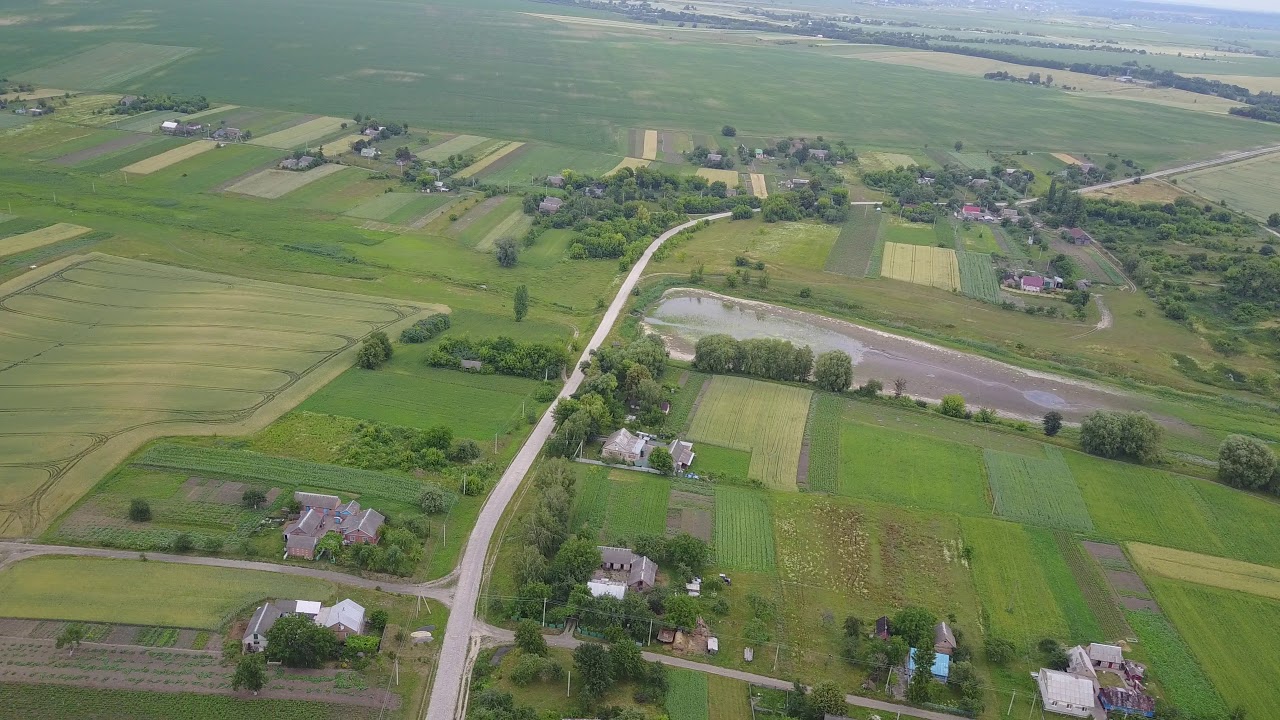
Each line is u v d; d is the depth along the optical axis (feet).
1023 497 536.83
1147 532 510.58
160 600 401.90
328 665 376.89
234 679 355.77
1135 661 409.49
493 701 356.38
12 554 423.64
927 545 484.74
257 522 458.50
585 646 376.68
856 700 379.76
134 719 341.62
